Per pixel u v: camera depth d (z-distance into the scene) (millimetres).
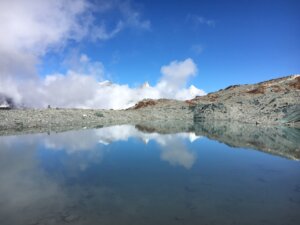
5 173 19312
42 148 28781
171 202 14023
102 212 12695
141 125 61844
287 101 82188
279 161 24078
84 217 12172
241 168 21500
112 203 13797
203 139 38375
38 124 50438
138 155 26109
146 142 34656
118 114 79062
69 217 12125
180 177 18719
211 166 21953
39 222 11664
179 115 94500
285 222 11875
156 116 89812
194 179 18266
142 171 20109
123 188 16172
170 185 16859
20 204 13609
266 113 76938
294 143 34719
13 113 52469
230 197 14820
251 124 67125
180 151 28688
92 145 31391
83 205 13508
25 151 27078
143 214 12531
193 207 13383
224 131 49656
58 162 22750
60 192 15398
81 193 15266
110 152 27562
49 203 13750
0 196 14742
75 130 46219
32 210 12891
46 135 38812
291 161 24047
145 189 16016
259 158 25453
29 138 35531
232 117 84688
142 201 14109
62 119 57406
